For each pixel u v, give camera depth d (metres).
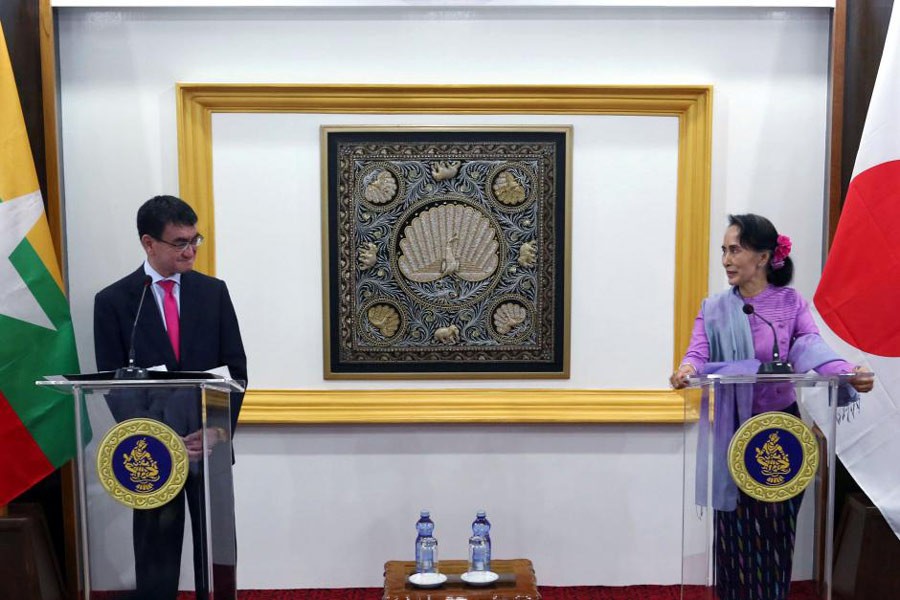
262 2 3.32
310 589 3.50
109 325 2.86
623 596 3.43
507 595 2.73
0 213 3.03
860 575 3.22
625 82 3.41
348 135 3.42
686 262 3.44
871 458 3.13
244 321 3.46
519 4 3.35
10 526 3.10
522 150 3.43
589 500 3.50
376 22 3.38
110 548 2.24
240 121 3.40
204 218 3.40
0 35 3.07
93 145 3.38
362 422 3.41
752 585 2.33
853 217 3.11
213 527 2.27
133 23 3.36
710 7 3.39
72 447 3.16
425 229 3.45
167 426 2.21
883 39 3.33
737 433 2.29
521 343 3.48
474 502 3.49
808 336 2.72
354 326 3.46
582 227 3.46
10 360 3.03
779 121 3.43
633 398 3.47
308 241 3.45
